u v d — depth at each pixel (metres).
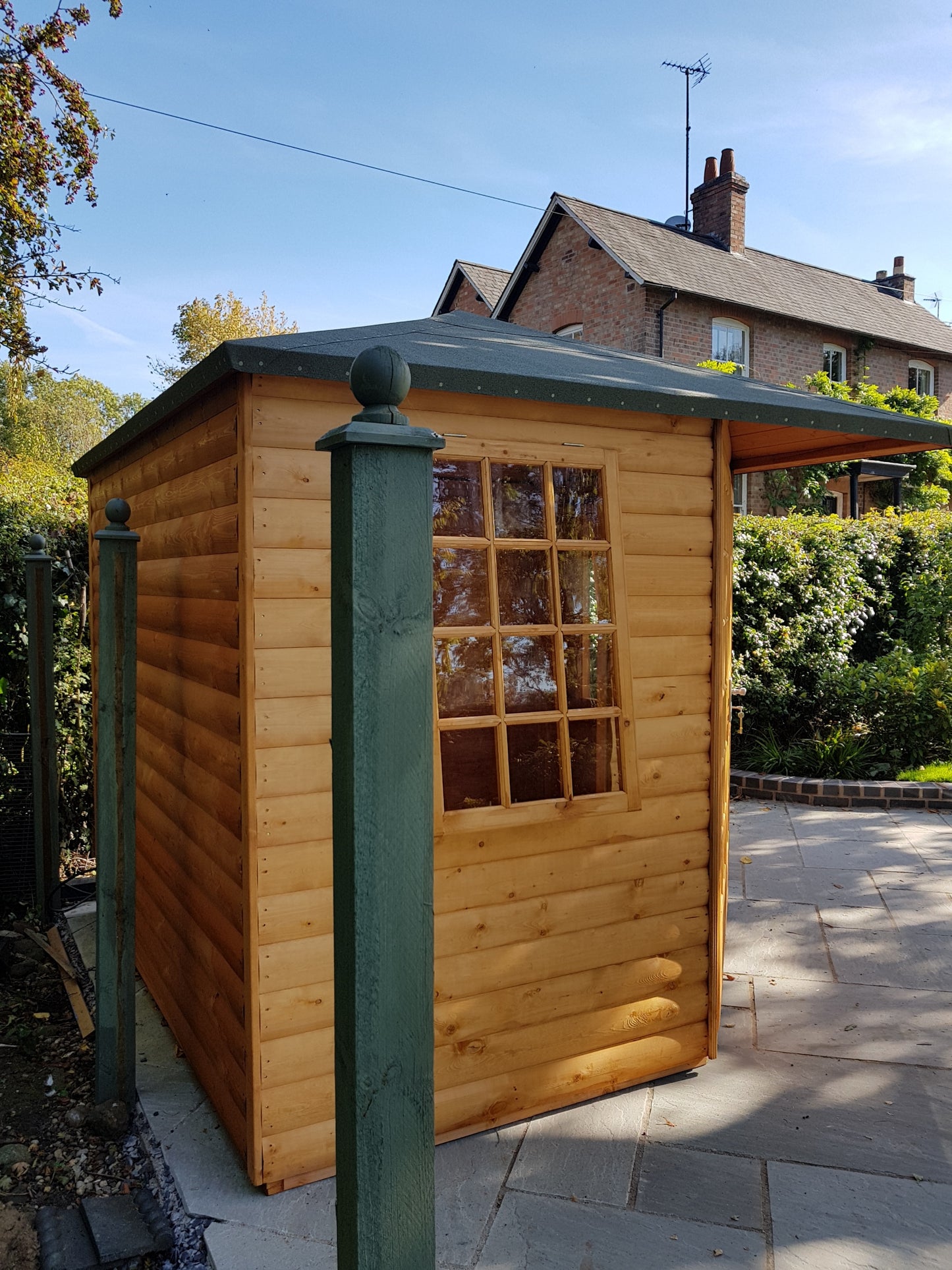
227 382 2.72
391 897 1.45
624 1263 2.45
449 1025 2.96
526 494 3.04
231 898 2.87
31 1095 3.51
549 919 3.11
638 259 15.82
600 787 3.19
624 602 3.18
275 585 2.64
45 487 6.52
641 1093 3.33
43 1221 2.66
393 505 1.44
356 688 1.41
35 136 9.48
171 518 3.59
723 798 3.57
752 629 8.71
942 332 20.95
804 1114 3.18
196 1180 2.82
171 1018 3.78
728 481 3.67
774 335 17.48
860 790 7.34
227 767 2.86
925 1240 2.54
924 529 11.32
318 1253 2.48
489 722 2.94
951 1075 3.44
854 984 4.22
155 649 3.94
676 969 3.39
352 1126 1.45
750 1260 2.46
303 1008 2.74
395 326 3.65
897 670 8.80
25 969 4.68
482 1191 2.75
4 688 5.68
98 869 3.23
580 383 2.75
